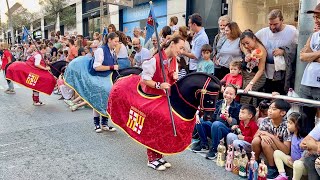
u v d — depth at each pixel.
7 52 9.84
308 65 4.10
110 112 4.05
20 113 7.00
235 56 5.12
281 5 8.00
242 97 4.69
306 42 4.22
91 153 4.55
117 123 4.00
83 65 5.69
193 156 4.45
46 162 4.23
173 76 3.76
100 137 5.27
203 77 3.54
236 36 5.05
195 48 5.62
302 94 4.21
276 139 3.64
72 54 9.56
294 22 7.64
